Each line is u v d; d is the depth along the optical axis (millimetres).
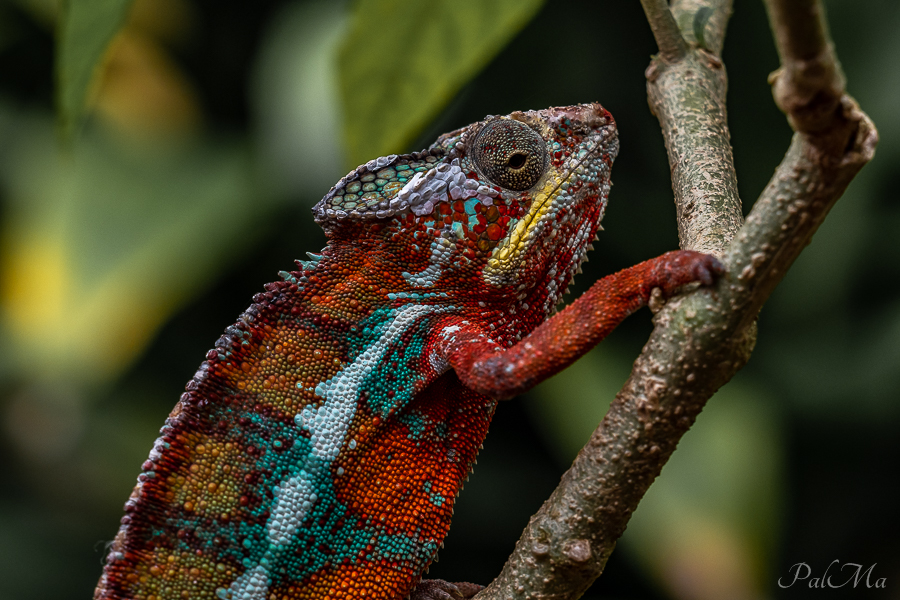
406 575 2646
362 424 2631
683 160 2641
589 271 6648
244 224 6031
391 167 2746
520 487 6586
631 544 5008
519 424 6812
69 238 5797
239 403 2596
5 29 7082
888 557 6289
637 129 6672
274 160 5934
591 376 5668
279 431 2584
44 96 7211
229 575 2514
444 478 2723
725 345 1995
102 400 6660
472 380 2400
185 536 2520
